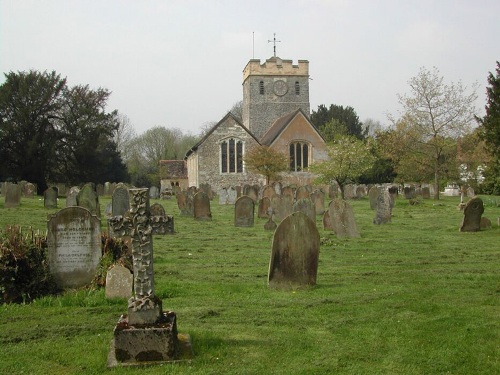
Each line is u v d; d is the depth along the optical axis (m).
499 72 20.19
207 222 21.05
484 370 5.50
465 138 37.28
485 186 33.72
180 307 7.90
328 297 8.41
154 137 76.12
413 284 9.41
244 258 12.36
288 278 9.10
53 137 43.88
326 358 5.87
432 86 37.03
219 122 49.91
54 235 9.27
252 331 6.78
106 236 9.91
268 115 57.75
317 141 51.22
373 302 8.11
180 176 60.94
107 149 54.66
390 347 6.16
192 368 5.54
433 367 5.59
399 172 40.28
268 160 44.75
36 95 42.22
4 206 24.72
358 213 25.30
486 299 8.22
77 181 46.44
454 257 12.28
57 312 7.70
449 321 7.07
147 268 5.90
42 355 5.99
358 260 11.98
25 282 8.66
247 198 19.33
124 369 5.52
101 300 8.21
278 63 57.72
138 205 5.95
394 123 38.72
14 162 43.44
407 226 19.22
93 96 45.34
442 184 48.66
